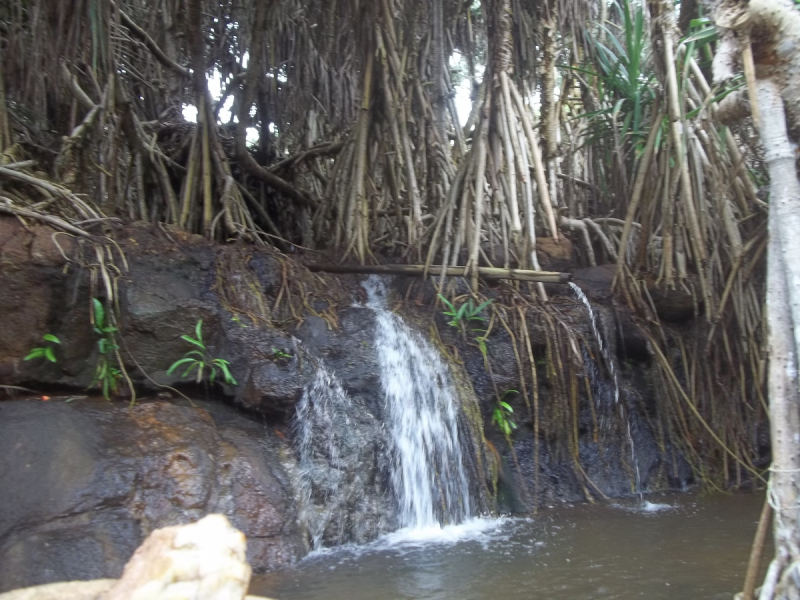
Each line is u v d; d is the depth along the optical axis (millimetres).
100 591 2199
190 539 1952
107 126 5996
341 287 6168
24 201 4691
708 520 4770
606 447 5957
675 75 6141
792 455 2521
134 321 4531
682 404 6391
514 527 4777
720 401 6414
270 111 9719
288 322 5359
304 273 5895
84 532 3400
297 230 8688
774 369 2615
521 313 5969
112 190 5867
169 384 4594
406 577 3629
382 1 6984
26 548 3234
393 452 5039
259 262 5578
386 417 5168
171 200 6504
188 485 3842
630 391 6285
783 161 2750
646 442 6207
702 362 6527
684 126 6270
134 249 4859
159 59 8211
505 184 6633
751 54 2867
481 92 6801
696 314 6590
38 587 2234
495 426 5656
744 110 3385
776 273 2680
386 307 6141
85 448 3770
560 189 8289
